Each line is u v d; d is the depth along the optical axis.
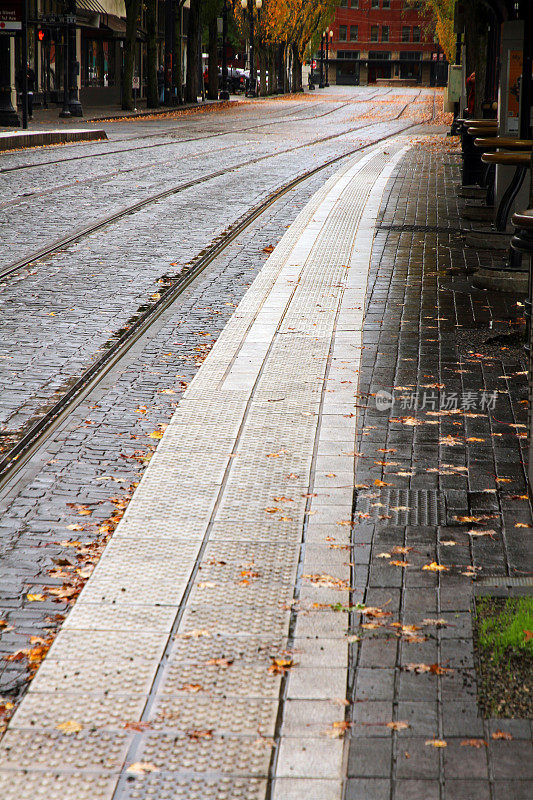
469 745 5.25
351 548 7.61
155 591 7.00
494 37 30.16
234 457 9.54
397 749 5.24
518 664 5.96
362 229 23.00
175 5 94.12
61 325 14.85
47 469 9.44
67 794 4.98
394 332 14.02
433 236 21.98
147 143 50.16
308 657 6.11
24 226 23.83
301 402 11.11
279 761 5.18
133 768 5.15
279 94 142.38
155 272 18.73
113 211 26.39
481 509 8.29
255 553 7.55
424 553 7.51
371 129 69.25
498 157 15.77
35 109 76.56
